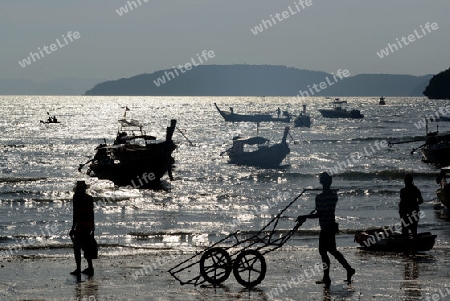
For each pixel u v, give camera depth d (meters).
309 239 42.56
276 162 103.38
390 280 26.91
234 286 26.09
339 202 63.53
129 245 40.31
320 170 98.06
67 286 26.56
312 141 156.62
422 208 56.72
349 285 25.83
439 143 106.19
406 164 106.25
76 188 28.36
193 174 93.12
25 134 180.25
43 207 61.50
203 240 42.78
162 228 47.91
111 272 30.11
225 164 106.69
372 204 61.88
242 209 59.22
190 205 62.03
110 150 80.62
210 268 29.08
